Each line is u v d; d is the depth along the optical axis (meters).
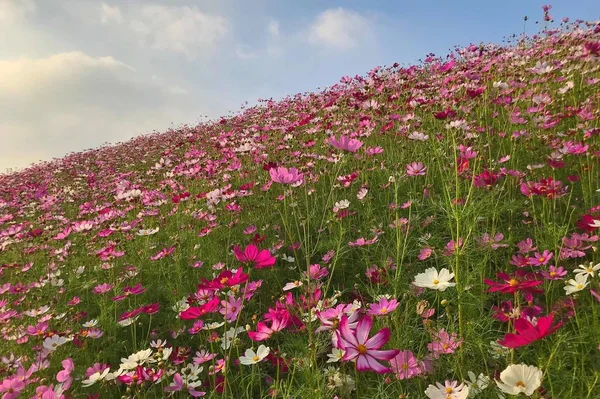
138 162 9.59
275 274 3.16
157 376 2.12
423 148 4.39
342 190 4.25
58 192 7.73
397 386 1.87
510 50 7.00
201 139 9.62
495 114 4.57
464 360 1.80
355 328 1.48
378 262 2.94
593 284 2.14
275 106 9.66
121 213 5.09
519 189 3.43
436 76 6.62
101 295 3.54
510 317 1.68
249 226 3.90
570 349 1.81
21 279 4.35
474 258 2.42
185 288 3.38
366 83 6.54
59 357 2.75
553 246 2.53
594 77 4.92
